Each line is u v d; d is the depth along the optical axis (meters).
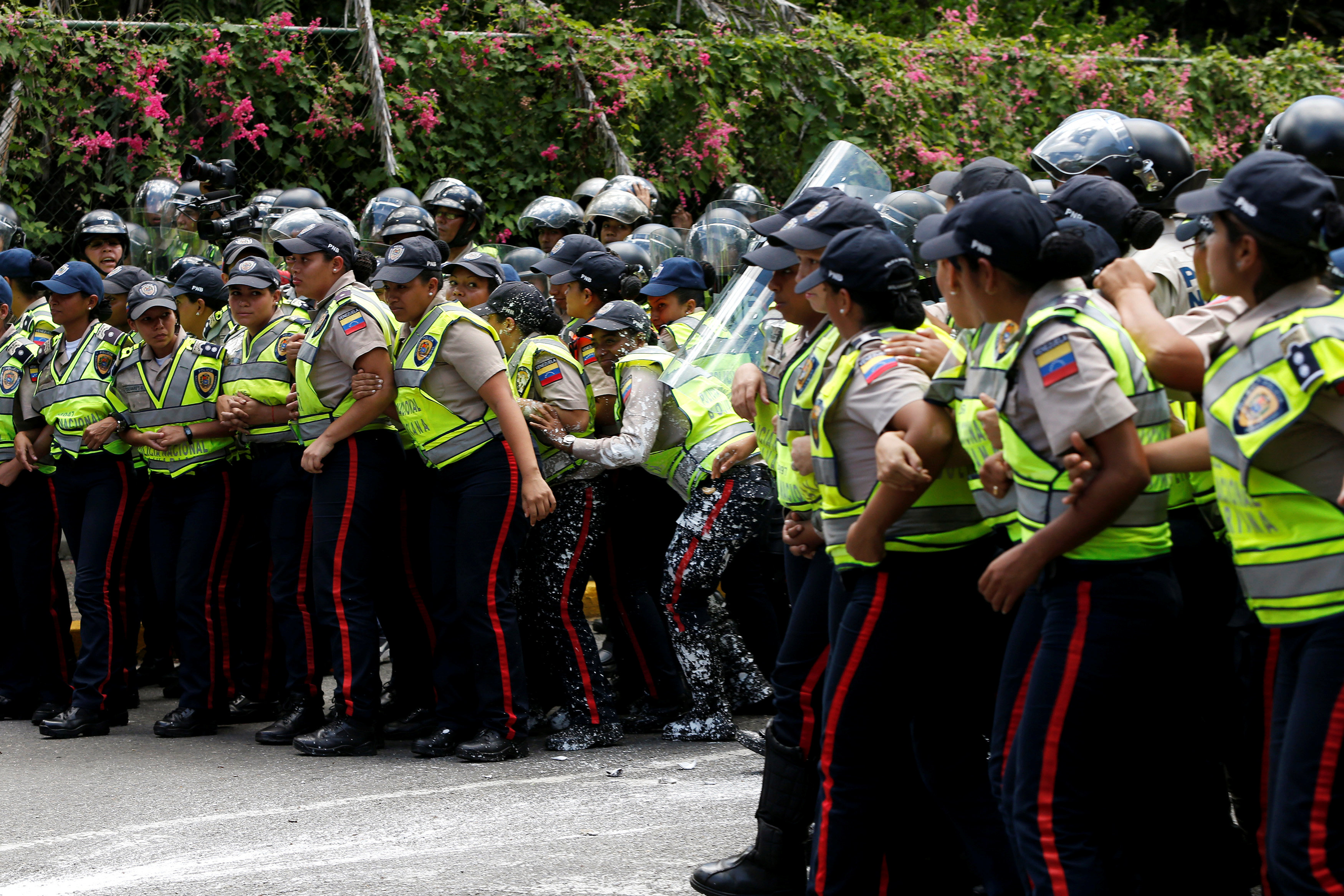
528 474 7.21
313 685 8.11
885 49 13.56
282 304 8.28
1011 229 3.81
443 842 5.90
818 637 4.89
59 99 11.62
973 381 4.00
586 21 15.29
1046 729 3.76
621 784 6.85
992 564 3.87
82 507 8.59
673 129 13.20
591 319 7.94
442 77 12.59
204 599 8.30
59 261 12.11
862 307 4.42
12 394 8.69
